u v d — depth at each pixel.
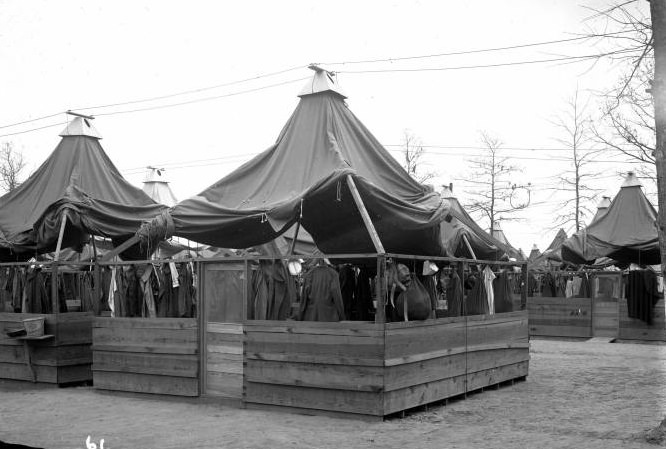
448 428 8.44
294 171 10.59
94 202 12.83
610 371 13.91
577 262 21.81
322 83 11.19
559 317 21.39
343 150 10.66
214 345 10.20
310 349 9.15
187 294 10.73
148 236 10.55
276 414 9.27
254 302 9.88
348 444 7.62
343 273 11.37
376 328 8.70
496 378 11.62
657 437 7.70
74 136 14.20
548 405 10.07
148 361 10.73
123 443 7.75
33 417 9.30
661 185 8.03
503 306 13.04
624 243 20.08
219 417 9.13
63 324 11.98
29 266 12.51
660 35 8.02
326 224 10.62
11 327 12.38
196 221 10.41
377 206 9.88
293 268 9.80
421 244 10.79
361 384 8.76
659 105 8.05
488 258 14.86
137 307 11.35
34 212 13.44
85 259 18.72
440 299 13.82
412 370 9.26
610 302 20.70
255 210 9.96
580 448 7.42
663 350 17.88
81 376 12.17
